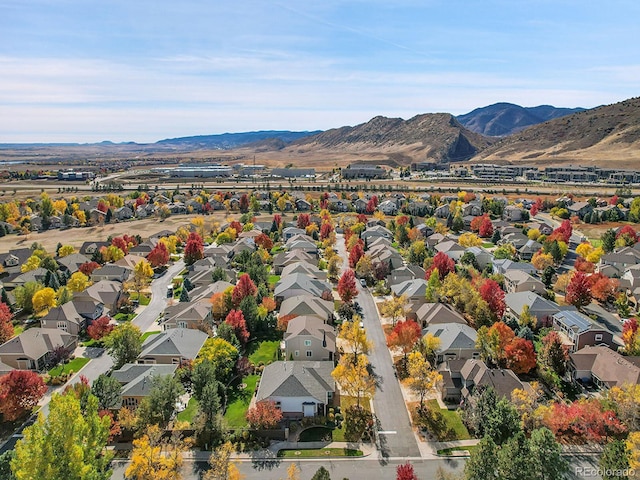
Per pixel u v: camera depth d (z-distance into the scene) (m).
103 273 100.88
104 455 44.09
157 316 84.94
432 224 154.75
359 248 110.25
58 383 61.69
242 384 61.28
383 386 60.81
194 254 116.62
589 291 82.31
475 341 65.56
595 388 59.03
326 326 73.00
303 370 57.56
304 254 115.69
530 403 51.16
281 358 68.12
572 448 47.97
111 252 112.69
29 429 37.22
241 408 56.03
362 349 65.44
